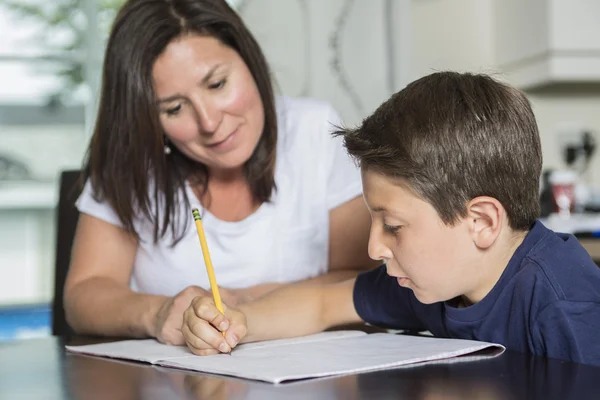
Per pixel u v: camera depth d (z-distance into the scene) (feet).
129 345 3.50
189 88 4.04
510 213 2.94
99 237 4.63
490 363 2.61
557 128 9.87
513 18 9.61
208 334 3.05
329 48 9.43
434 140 2.83
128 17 4.15
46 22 10.34
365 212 4.84
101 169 4.52
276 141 4.59
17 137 10.57
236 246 4.64
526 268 2.94
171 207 4.53
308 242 4.80
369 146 2.92
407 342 3.05
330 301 3.70
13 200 10.85
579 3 8.98
